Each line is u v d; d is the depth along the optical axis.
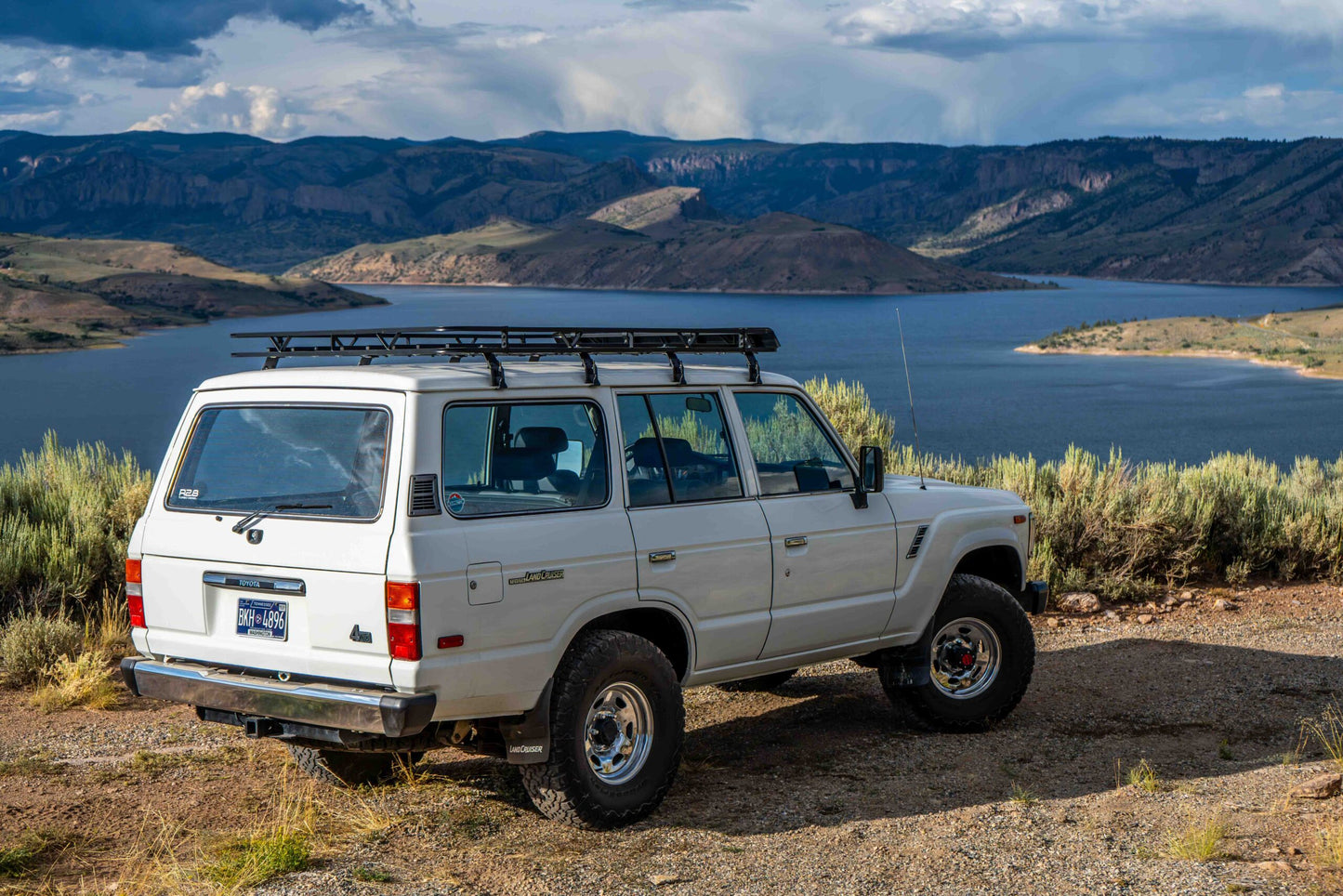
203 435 4.80
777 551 5.47
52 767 5.70
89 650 7.93
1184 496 12.09
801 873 4.34
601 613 4.80
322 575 4.34
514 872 4.34
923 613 6.23
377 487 4.34
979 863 4.41
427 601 4.21
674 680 5.02
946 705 6.38
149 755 5.89
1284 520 11.84
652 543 4.98
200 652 4.64
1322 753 6.05
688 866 4.41
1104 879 4.23
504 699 4.52
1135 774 5.50
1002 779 5.61
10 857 4.36
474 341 4.96
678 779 5.62
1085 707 7.02
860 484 5.92
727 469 5.41
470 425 4.52
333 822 4.93
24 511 10.20
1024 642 6.57
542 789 4.72
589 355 4.97
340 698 4.29
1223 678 7.74
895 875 4.32
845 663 8.26
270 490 4.57
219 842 4.59
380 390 4.42
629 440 5.07
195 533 4.66
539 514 4.64
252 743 6.20
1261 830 4.72
